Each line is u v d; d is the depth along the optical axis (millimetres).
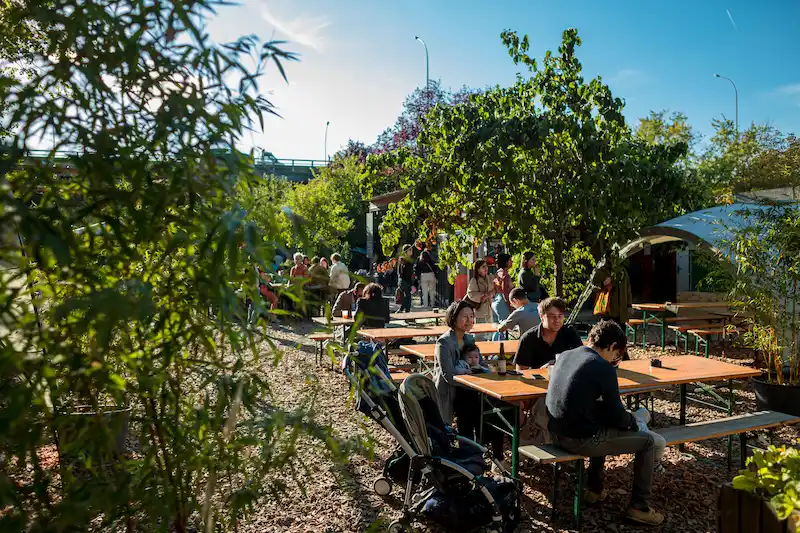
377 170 8469
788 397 6289
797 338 6430
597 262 9094
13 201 1171
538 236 8727
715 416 6742
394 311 16484
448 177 7691
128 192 1415
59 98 1375
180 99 1366
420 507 3939
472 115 7660
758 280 6484
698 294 12070
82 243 1530
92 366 1376
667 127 29781
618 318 10484
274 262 1655
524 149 7387
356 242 30344
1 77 1286
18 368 1315
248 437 1682
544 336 5684
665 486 4828
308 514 4242
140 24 1384
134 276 1562
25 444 1399
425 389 4195
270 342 1732
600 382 4023
